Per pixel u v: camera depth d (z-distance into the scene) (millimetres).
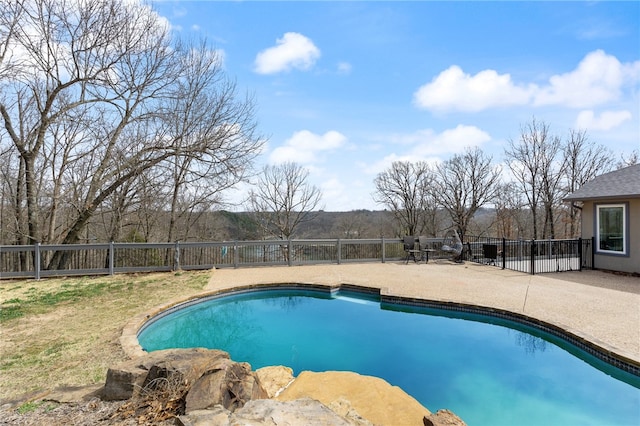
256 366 5555
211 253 11953
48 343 5000
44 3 11039
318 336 6816
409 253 13391
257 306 8891
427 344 6270
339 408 3512
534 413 4105
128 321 6043
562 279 9758
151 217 18531
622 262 10562
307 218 30656
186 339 6910
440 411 3797
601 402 4320
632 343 5059
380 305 8625
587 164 23219
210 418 2352
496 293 8219
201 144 13859
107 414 2818
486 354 5793
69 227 13789
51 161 13531
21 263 10180
